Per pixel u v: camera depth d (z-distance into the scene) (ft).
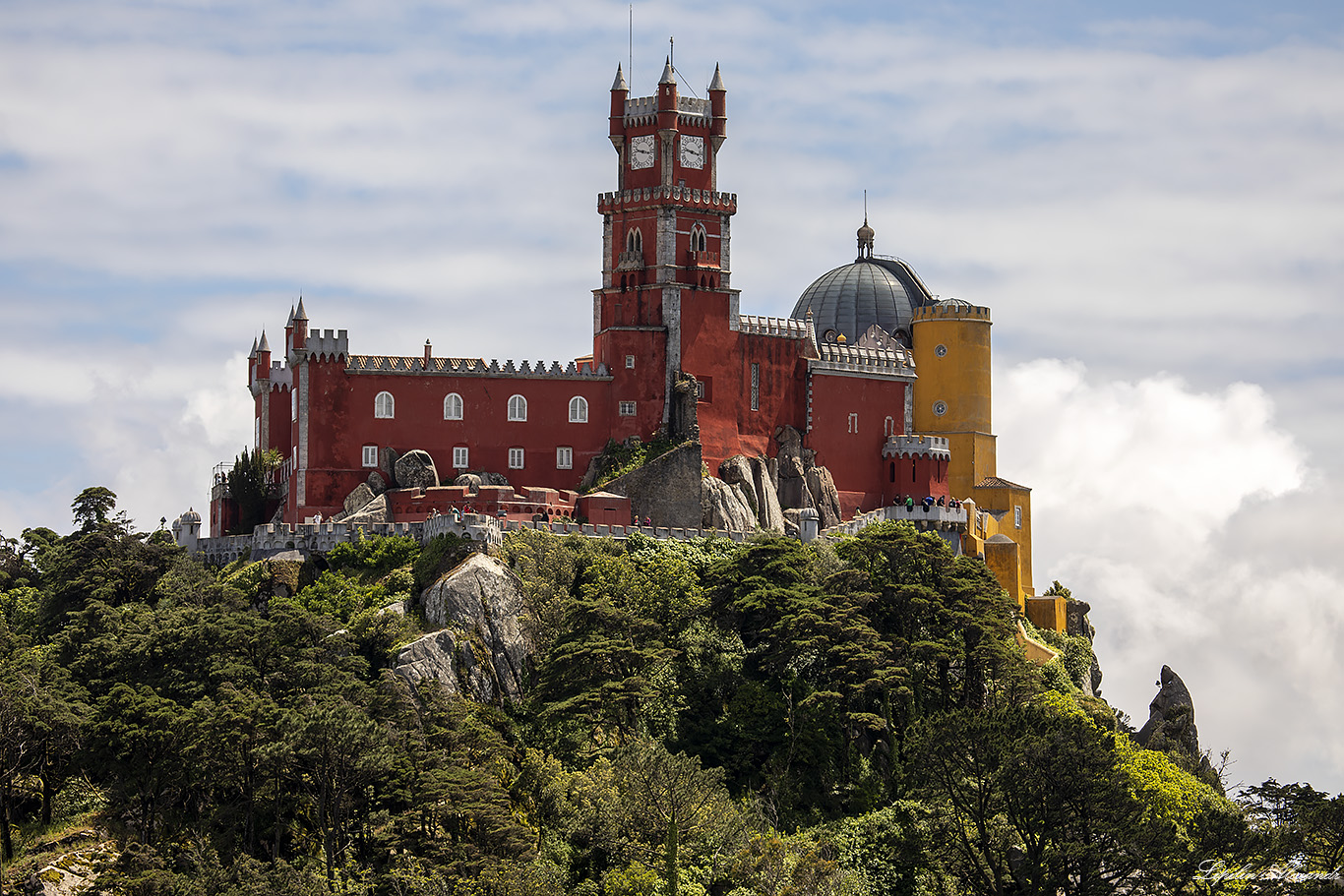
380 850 428.97
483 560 512.63
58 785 453.99
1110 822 425.28
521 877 408.67
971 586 537.65
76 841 439.63
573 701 472.03
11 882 426.51
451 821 431.02
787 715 499.10
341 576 532.73
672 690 499.51
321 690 452.76
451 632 492.54
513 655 500.74
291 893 399.44
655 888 423.23
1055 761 427.74
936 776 442.91
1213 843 431.43
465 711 467.93
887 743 503.61
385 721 451.12
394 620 496.64
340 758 425.69
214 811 446.60
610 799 441.68
